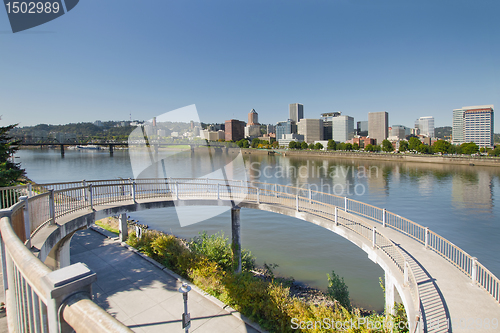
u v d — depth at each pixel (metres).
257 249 23.69
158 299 11.70
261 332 9.98
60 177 47.75
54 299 1.45
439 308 8.26
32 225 7.81
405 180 66.38
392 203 43.09
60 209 10.48
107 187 14.48
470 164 101.56
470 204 42.66
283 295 11.12
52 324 1.53
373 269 20.09
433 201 44.50
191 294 12.15
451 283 9.47
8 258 2.64
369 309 14.97
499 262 23.22
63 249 10.44
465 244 27.28
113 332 1.18
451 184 60.69
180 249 15.85
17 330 2.48
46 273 1.69
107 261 15.40
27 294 2.01
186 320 8.35
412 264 10.57
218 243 17.73
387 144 174.38
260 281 12.41
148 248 16.94
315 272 19.52
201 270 13.38
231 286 11.73
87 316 1.31
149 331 9.70
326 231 28.70
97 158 95.88
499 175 73.69
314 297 15.48
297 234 27.72
